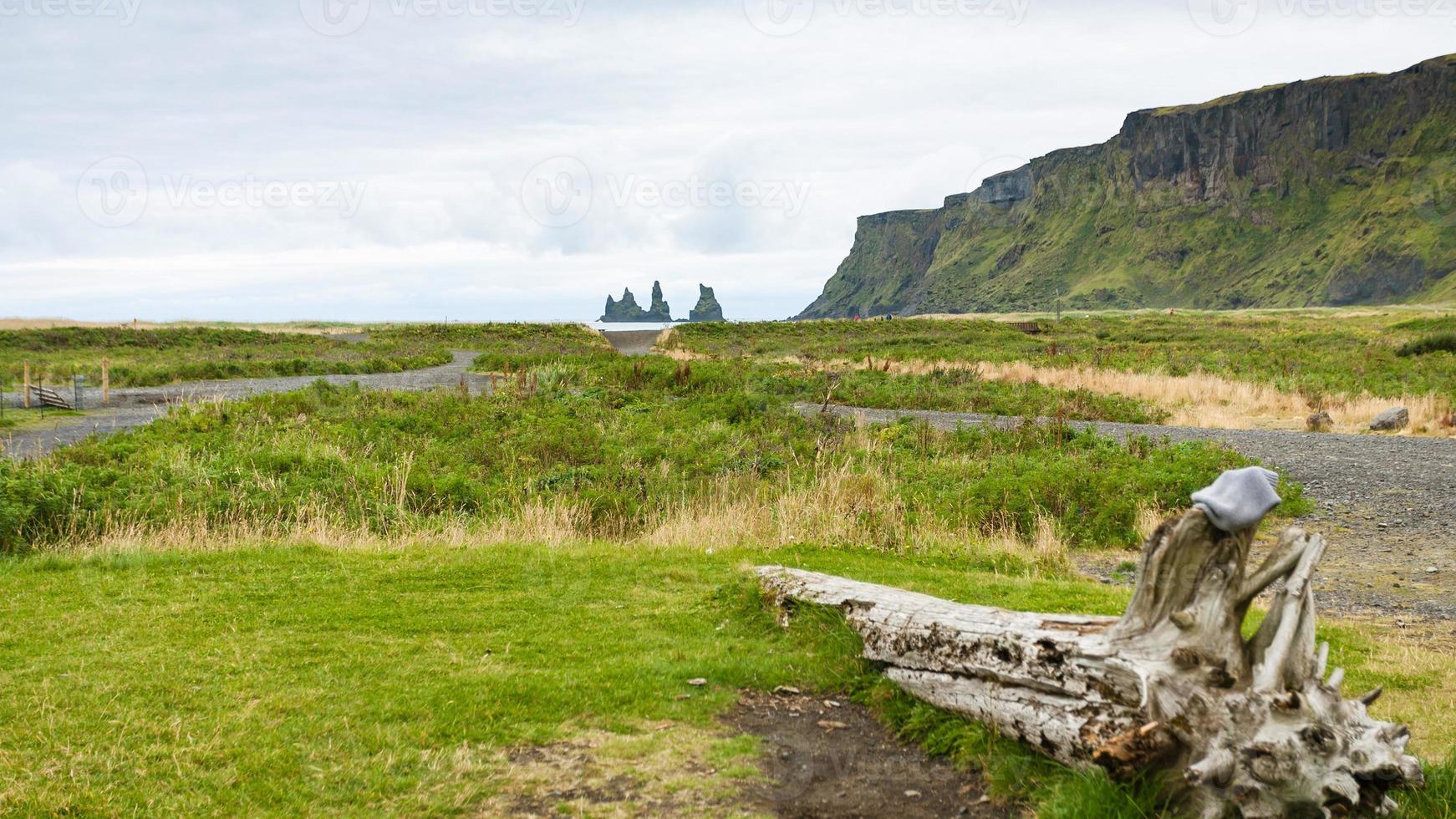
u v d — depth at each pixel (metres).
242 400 24.62
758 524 11.48
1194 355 40.47
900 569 9.55
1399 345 41.12
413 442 17.67
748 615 7.49
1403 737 4.06
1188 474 13.69
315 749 5.10
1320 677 4.25
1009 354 45.81
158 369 35.16
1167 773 4.27
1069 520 12.19
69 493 10.99
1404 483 14.93
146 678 6.01
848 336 64.56
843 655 6.37
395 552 9.99
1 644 6.65
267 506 11.62
